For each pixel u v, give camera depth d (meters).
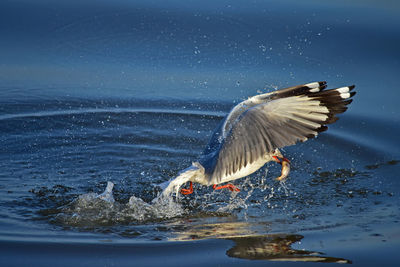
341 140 12.88
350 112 14.35
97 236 8.23
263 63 16.91
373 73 15.98
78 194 10.25
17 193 10.12
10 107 14.60
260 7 19.94
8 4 20.11
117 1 20.69
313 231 8.31
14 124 13.71
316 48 17.48
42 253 7.56
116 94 15.73
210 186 10.77
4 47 17.73
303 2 20.47
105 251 7.65
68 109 14.75
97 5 20.36
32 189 10.33
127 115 14.58
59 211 9.36
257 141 8.21
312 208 9.45
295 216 9.06
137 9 20.19
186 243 7.93
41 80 16.27
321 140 13.00
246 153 8.24
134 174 11.39
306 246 7.75
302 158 12.05
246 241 7.98
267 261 7.34
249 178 11.09
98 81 16.36
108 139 13.21
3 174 11.05
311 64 16.64
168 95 15.77
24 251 7.61
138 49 17.84
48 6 20.16
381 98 14.81
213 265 7.26
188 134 13.60
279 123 8.21
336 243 7.84
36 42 18.12
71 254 7.55
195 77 16.55
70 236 8.20
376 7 19.72
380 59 16.69
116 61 17.44
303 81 15.67
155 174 11.42
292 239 8.02
